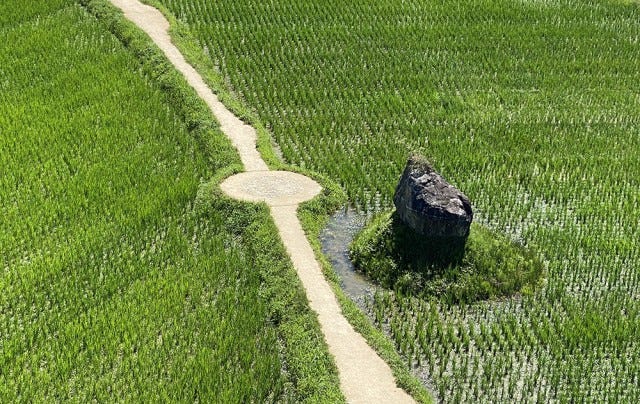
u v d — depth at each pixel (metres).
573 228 18.78
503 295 16.70
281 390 13.70
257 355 14.36
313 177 20.44
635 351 14.91
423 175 17.67
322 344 14.51
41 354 14.02
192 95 23.92
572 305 16.16
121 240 17.59
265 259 17.06
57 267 16.31
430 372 14.28
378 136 22.97
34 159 20.39
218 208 19.00
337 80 26.05
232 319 15.26
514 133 23.23
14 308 15.20
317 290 16.16
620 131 23.67
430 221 17.20
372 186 20.38
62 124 22.16
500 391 13.93
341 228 18.89
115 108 23.25
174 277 16.34
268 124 23.56
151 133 22.05
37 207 18.33
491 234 18.28
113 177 19.75
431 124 23.75
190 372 13.66
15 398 13.00
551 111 24.77
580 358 14.65
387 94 25.38
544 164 21.67
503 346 14.95
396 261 17.33
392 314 15.97
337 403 13.11
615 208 19.70
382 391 13.57
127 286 16.06
